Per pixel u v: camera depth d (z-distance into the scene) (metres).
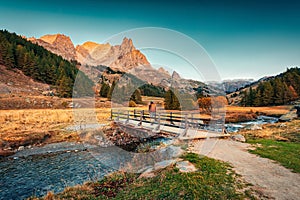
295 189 3.85
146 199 3.77
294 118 15.69
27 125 13.56
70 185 5.66
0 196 5.27
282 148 7.06
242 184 4.09
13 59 50.69
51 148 9.35
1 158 8.13
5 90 35.69
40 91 41.97
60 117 17.42
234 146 7.32
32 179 6.23
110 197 4.32
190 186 4.02
